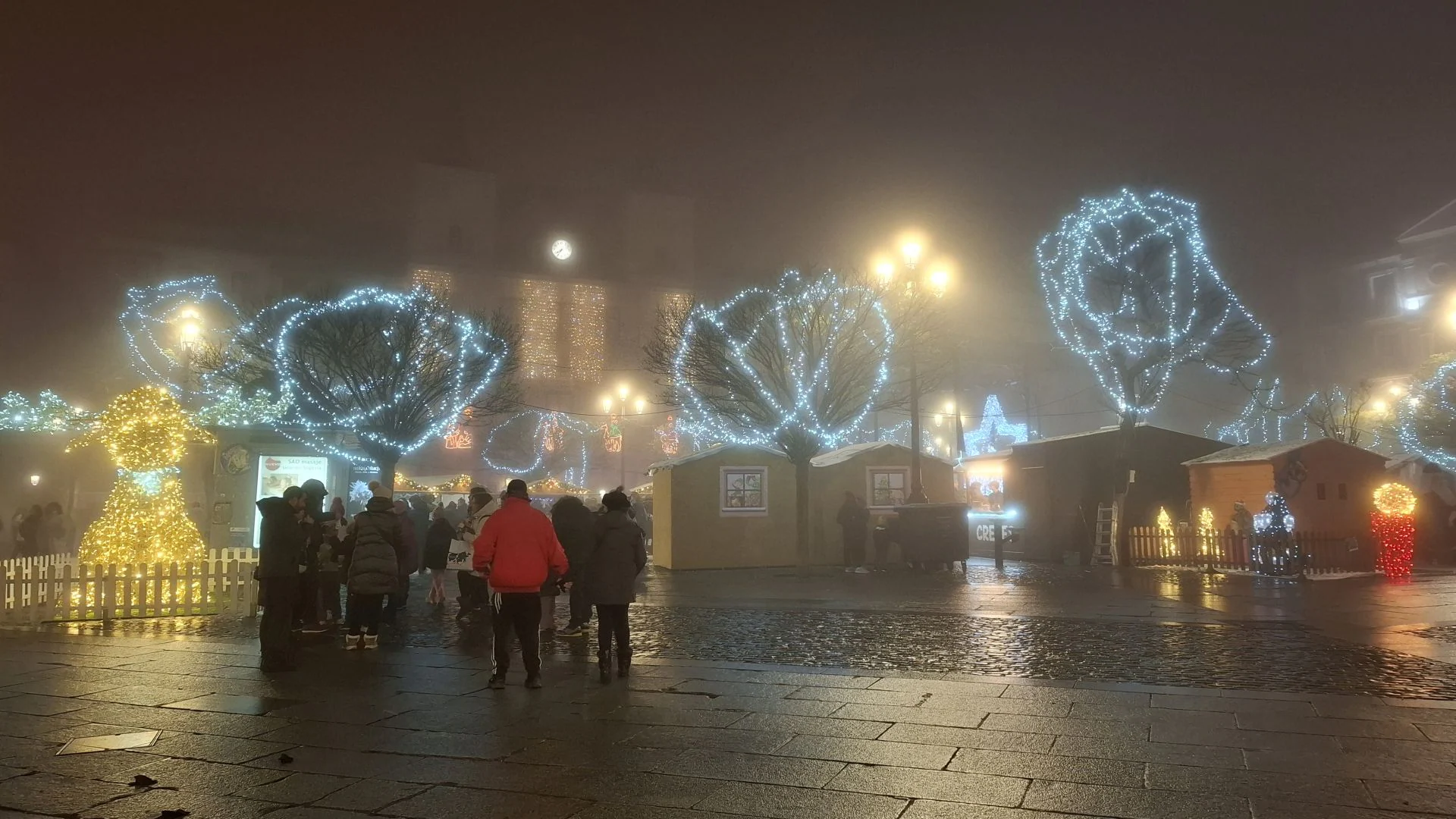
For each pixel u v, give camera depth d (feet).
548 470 221.87
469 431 221.46
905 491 85.97
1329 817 15.74
